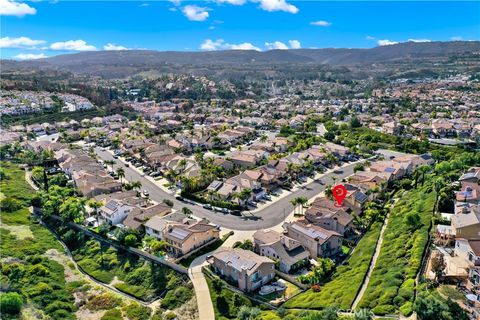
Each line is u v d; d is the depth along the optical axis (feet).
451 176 487.61
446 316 214.69
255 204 481.46
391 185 530.27
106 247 395.55
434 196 428.56
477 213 335.47
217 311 293.02
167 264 350.23
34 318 281.74
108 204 454.81
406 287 265.13
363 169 588.50
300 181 563.89
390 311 246.06
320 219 403.13
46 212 457.27
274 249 343.67
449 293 244.63
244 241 376.07
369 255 343.05
